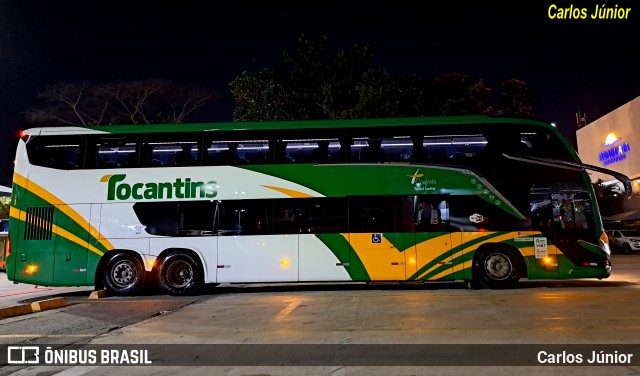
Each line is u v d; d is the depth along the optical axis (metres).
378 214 11.23
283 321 7.42
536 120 11.54
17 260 11.30
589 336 5.96
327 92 20.48
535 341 5.74
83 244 11.33
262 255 11.21
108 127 11.73
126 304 9.89
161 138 11.65
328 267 11.12
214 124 11.70
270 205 11.36
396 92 20.33
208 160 11.55
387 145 11.48
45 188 11.49
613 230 28.17
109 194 11.46
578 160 11.32
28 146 11.66
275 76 21.36
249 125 11.65
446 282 13.48
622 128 31.92
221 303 9.70
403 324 6.91
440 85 25.27
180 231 11.36
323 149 11.49
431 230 11.12
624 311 7.64
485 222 11.12
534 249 11.02
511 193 11.19
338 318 7.50
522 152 11.35
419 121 11.52
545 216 11.10
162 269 11.35
